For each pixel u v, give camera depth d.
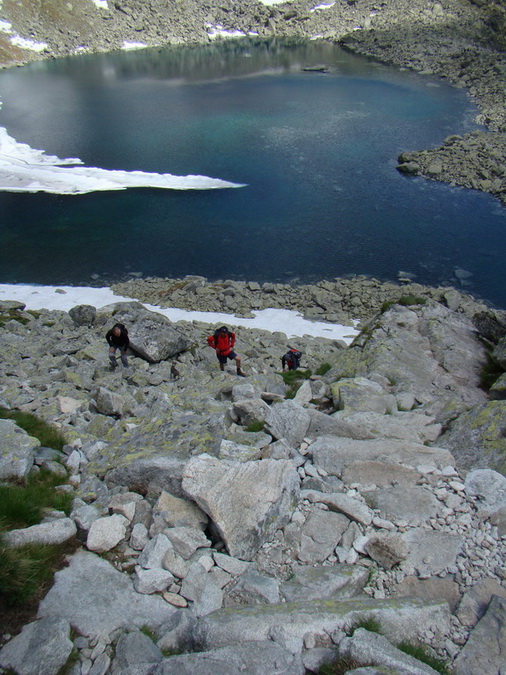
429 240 51.31
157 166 70.31
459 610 6.19
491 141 71.56
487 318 17.86
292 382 16.38
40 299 40.75
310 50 142.62
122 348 18.81
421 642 5.77
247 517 7.19
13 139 79.81
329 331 35.44
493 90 96.69
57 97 102.12
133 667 5.32
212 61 133.38
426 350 16.61
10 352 20.95
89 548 7.11
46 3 148.50
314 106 93.75
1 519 7.33
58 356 20.61
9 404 13.18
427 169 64.81
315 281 45.09
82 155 74.31
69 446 10.13
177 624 5.91
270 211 57.78
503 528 7.33
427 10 153.38
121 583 6.60
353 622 5.80
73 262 48.44
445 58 121.38
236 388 12.81
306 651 5.51
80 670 5.52
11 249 50.56
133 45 151.75
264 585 6.46
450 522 7.48
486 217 55.12
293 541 7.27
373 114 88.50
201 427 9.12
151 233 53.81
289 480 7.84
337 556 7.07
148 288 43.00
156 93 103.94
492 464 8.80
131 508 7.76
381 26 151.38
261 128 83.12
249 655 5.32
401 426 10.30
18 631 5.92
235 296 41.22
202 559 6.89
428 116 86.62
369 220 55.44
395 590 6.61
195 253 50.16
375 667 5.05
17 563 6.39
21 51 135.88
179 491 7.99
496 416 9.62
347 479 8.42
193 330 30.95
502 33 136.62
